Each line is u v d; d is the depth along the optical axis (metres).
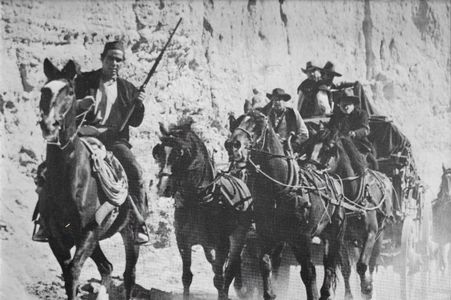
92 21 25.92
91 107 23.16
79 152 22.20
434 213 30.67
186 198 23.67
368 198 26.78
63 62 25.53
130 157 23.94
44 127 21.66
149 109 25.33
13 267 23.73
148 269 23.98
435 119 31.69
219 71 27.45
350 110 28.25
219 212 23.94
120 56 24.95
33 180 24.61
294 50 29.06
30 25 25.59
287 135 26.09
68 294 22.23
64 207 22.09
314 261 26.41
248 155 24.09
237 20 28.08
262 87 28.19
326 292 25.53
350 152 26.47
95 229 22.33
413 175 29.88
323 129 26.58
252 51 28.27
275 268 25.14
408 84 31.44
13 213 24.19
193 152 23.58
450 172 31.14
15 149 24.70
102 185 22.47
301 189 24.19
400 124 31.03
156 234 24.27
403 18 31.70
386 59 31.23
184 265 23.86
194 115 26.41
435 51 32.22
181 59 26.58
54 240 22.30
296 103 28.53
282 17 29.05
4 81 25.08
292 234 24.20
